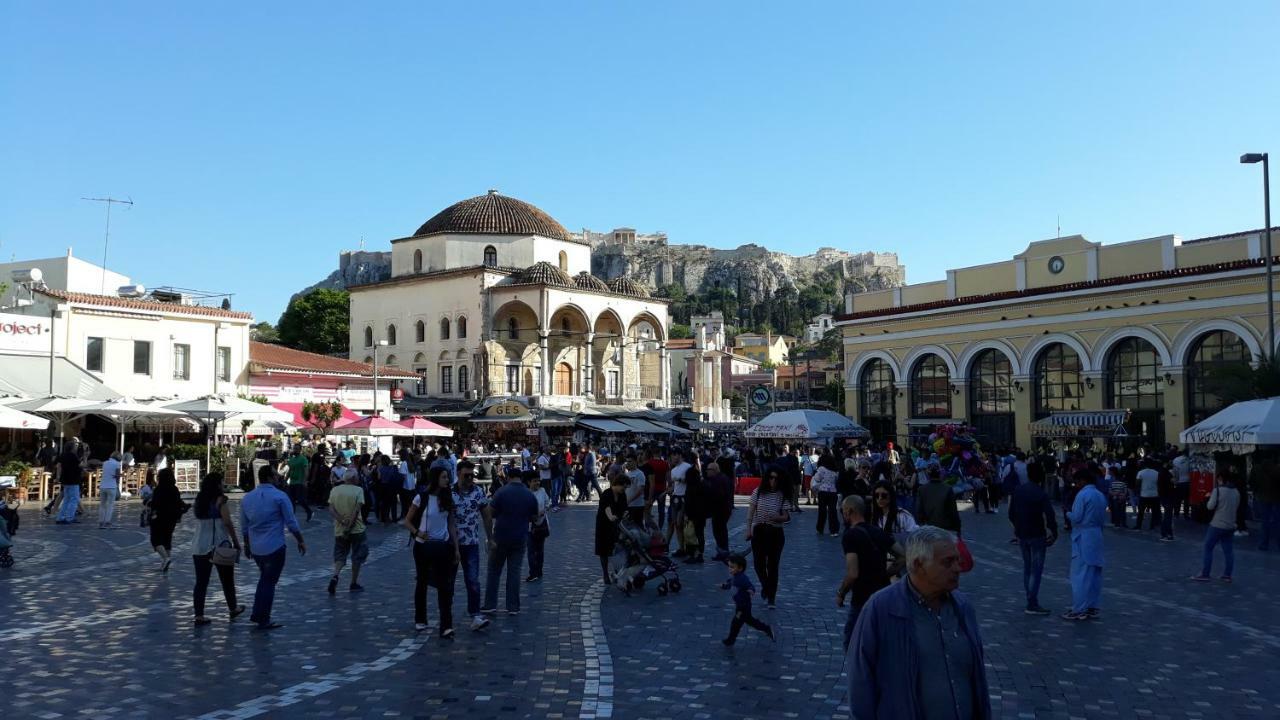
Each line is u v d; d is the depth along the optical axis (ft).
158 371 146.30
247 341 162.91
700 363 308.60
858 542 31.76
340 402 185.47
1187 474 91.86
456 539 39.29
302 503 91.09
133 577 53.83
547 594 49.80
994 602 47.80
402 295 256.11
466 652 35.99
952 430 132.67
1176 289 135.13
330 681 31.53
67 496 83.87
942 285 166.91
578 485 121.39
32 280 139.54
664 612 44.65
